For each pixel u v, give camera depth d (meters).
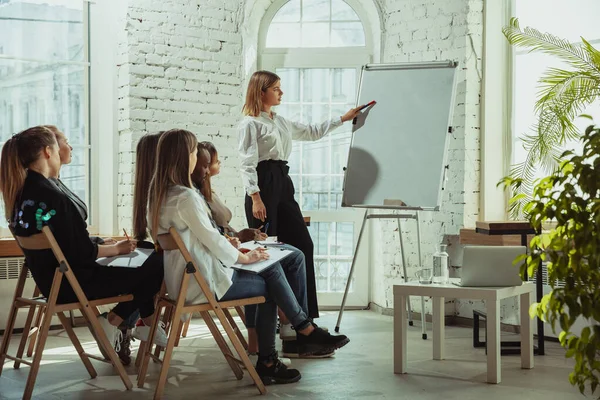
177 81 5.97
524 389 3.76
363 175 5.36
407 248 6.10
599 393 3.67
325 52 6.48
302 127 5.25
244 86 6.32
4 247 5.34
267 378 3.90
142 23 5.86
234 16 6.17
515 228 4.71
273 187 4.89
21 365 4.35
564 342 2.39
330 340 4.07
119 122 5.93
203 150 4.47
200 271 3.62
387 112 5.38
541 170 5.53
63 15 5.89
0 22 5.66
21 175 3.69
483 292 3.90
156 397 3.51
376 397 3.62
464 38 5.73
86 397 3.62
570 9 5.43
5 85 5.67
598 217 2.14
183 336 5.23
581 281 2.34
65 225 3.67
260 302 3.80
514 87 5.80
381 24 6.26
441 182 5.09
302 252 4.50
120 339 4.30
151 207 3.65
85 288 3.78
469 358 4.54
